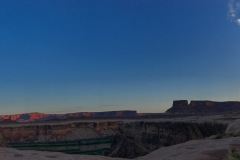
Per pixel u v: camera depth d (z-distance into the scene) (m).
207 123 95.19
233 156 25.27
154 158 31.42
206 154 27.56
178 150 32.62
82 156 30.00
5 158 24.56
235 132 42.28
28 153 27.69
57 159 26.53
